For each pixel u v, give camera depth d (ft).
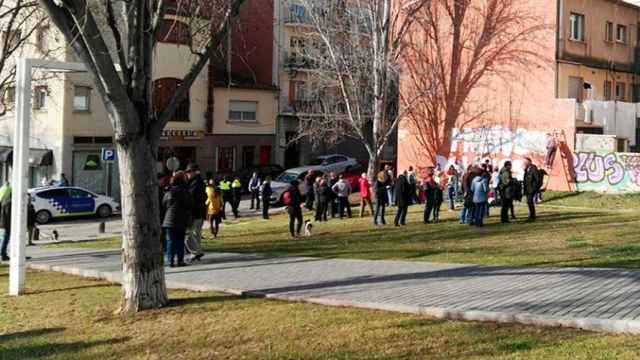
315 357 25.58
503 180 74.33
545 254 50.34
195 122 145.79
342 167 142.10
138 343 28.76
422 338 27.32
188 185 52.08
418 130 121.39
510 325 28.84
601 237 59.11
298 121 163.84
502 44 111.65
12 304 39.29
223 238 75.25
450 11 116.16
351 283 40.55
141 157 34.88
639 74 128.06
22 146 43.73
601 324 27.40
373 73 106.11
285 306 34.60
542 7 107.65
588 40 114.52
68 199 108.99
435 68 117.80
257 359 25.77
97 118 127.13
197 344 28.14
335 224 83.51
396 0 112.47
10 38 64.13
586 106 105.91
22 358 27.48
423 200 104.47
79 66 45.19
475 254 52.39
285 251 60.44
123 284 35.58
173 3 40.06
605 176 100.63
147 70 34.78
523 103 109.60
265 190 98.07
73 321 33.40
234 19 37.68
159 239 35.76
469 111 115.14
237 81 154.51
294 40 146.41
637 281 37.35
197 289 40.63
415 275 42.68
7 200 63.72
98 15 40.83
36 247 74.38
